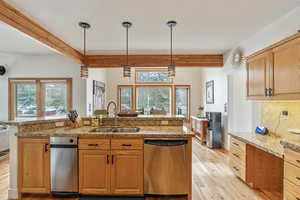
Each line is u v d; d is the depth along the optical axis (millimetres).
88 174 2742
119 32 3580
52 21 3070
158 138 2703
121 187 2729
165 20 3055
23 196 2859
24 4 2525
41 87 5402
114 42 4184
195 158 4691
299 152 1935
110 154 2717
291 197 2043
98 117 3549
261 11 2732
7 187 3143
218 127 5680
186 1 2475
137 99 8219
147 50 4840
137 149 2711
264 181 3064
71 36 3779
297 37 2203
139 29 3424
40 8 2637
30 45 4375
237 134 3494
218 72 6102
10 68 5387
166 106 8227
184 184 2701
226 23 3174
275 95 2611
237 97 4633
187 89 8203
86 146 2734
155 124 3541
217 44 4359
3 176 3574
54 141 2764
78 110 5355
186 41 4121
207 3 2521
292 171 2031
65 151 2758
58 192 2793
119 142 2713
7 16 2521
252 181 3072
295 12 2672
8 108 5395
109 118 3547
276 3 2514
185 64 5238
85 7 2621
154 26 3295
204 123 6191
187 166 2703
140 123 3535
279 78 2527
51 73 5363
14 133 2812
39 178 2799
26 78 5367
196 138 6984
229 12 2779
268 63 2756
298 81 2201
